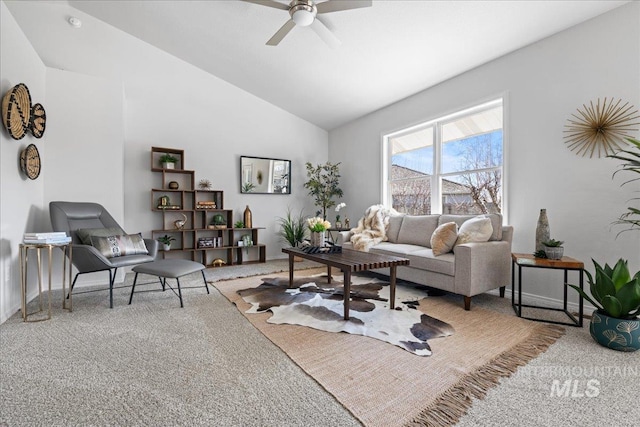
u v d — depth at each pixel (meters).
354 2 2.36
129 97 4.36
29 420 1.25
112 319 2.39
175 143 4.70
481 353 1.83
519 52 3.10
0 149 2.39
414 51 3.35
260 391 1.45
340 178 5.83
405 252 3.26
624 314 1.87
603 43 2.53
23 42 2.85
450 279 2.77
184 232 4.75
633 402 1.36
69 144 3.45
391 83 4.09
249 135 5.34
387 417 1.27
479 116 3.63
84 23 3.96
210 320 2.37
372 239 4.00
